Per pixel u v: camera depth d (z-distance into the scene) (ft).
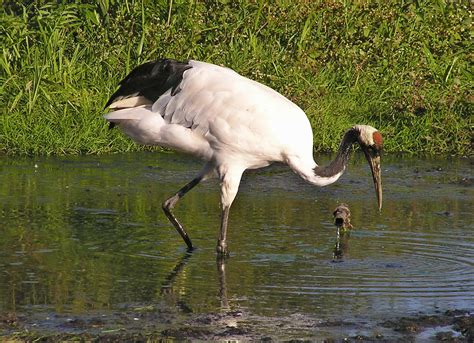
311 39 62.13
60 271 33.30
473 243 38.75
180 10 61.16
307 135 38.11
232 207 44.42
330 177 38.04
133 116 38.06
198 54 59.52
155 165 52.75
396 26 63.67
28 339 26.78
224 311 29.55
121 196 45.60
